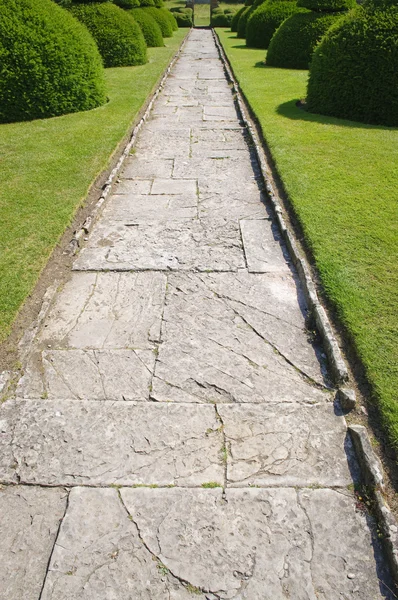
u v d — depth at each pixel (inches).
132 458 83.4
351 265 135.4
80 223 168.4
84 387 98.4
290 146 241.9
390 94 277.1
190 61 579.5
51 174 207.5
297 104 335.6
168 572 66.9
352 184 193.3
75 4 482.3
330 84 297.0
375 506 74.6
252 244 155.8
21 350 107.3
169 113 326.6
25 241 151.0
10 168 214.5
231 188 203.0
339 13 457.1
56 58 294.8
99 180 207.3
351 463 82.7
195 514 74.4
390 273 131.2
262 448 85.3
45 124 286.5
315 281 131.6
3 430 88.6
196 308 123.3
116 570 67.1
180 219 174.4
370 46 277.0
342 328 112.3
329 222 160.9
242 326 116.5
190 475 80.4
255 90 375.6
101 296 128.6
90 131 270.1
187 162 234.7
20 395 96.4
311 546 70.1
